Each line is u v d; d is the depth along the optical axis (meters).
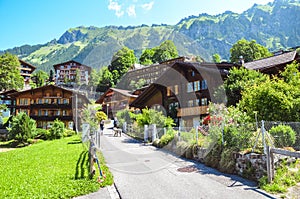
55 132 24.62
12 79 60.66
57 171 7.20
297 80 10.59
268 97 8.95
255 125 7.68
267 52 38.47
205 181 6.05
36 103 32.53
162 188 5.55
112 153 8.63
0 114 38.22
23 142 24.27
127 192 5.33
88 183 5.85
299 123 7.78
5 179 6.59
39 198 4.95
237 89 12.98
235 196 5.02
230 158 6.92
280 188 5.25
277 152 5.51
